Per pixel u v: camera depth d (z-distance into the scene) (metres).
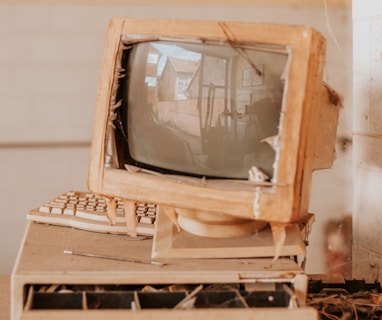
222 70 0.98
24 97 2.70
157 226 1.08
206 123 1.00
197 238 1.03
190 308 0.86
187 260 0.99
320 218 2.59
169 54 1.00
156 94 1.03
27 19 2.65
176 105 1.02
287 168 0.91
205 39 0.96
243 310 0.85
